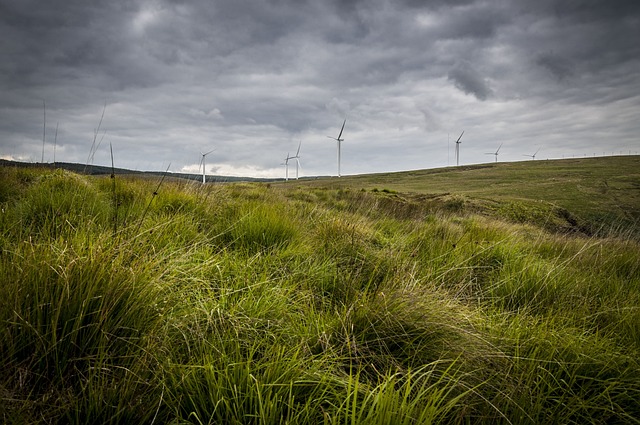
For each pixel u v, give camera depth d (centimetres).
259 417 169
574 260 607
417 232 707
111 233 311
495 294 419
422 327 258
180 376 193
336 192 2630
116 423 163
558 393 236
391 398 174
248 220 518
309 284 369
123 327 200
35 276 209
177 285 286
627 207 4097
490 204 3428
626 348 287
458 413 201
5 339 176
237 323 249
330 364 227
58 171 805
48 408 162
